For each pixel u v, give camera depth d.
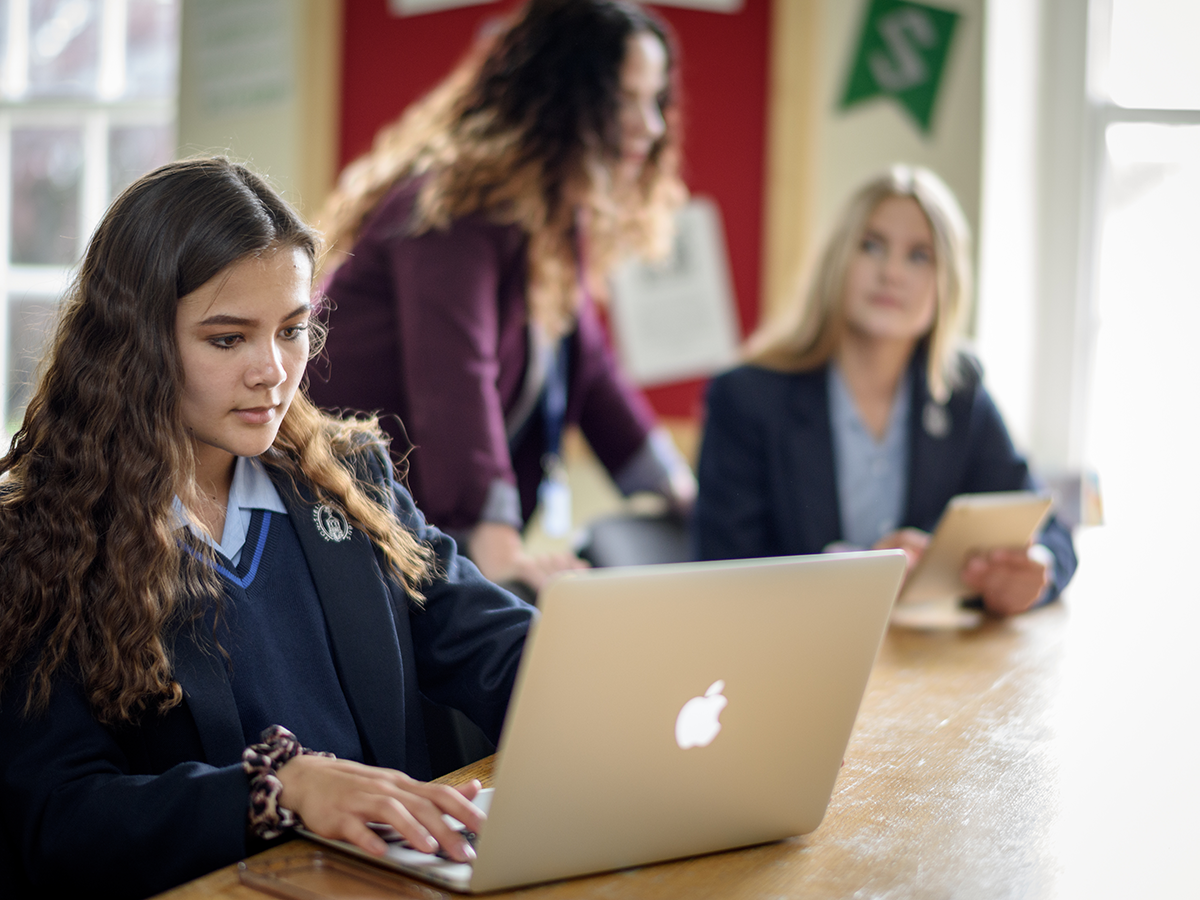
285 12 3.47
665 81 2.69
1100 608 2.09
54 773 0.95
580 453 3.34
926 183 2.65
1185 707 1.43
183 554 1.08
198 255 1.02
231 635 1.10
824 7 3.23
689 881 0.87
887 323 2.60
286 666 1.14
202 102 3.58
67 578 1.02
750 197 3.30
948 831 0.99
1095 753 1.24
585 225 2.67
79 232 3.89
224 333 1.04
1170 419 3.47
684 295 3.33
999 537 1.96
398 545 1.25
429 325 2.31
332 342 2.37
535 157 2.45
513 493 2.35
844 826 0.99
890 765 1.17
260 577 1.15
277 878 0.85
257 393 1.05
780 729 0.91
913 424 2.62
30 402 1.11
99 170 3.93
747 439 2.62
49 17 3.96
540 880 0.85
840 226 2.68
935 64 3.22
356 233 2.49
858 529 2.64
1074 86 3.45
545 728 0.79
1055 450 3.54
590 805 0.84
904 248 2.62
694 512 2.66
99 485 1.04
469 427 2.30
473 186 2.40
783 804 0.94
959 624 1.92
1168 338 3.47
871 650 0.93
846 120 3.26
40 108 3.96
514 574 2.23
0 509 1.05
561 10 2.47
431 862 0.86
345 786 0.89
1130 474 3.51
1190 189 3.45
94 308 1.06
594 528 2.82
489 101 2.49
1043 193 3.50
